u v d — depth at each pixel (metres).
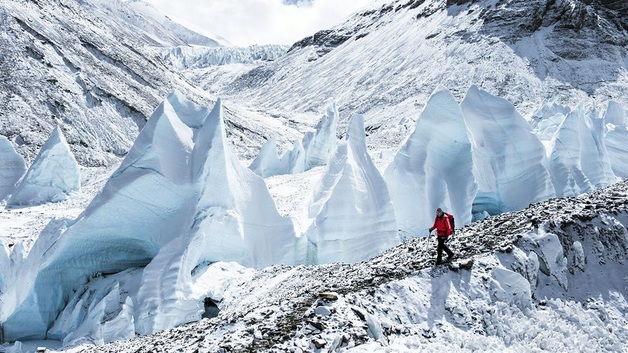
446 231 14.66
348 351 10.82
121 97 80.81
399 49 188.25
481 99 31.83
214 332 13.29
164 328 20.42
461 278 14.05
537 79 140.50
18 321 22.09
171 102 35.62
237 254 25.08
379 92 161.00
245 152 81.81
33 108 69.94
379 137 93.81
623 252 16.38
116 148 73.19
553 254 15.29
